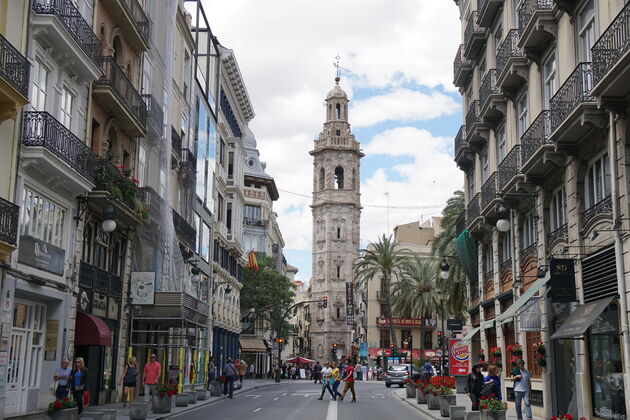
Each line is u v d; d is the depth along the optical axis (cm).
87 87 2438
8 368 1978
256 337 7894
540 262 2220
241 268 6744
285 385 5738
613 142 1617
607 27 1566
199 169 4544
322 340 11338
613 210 1619
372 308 9625
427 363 3638
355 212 11750
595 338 1825
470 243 3306
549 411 2114
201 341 4684
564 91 1855
